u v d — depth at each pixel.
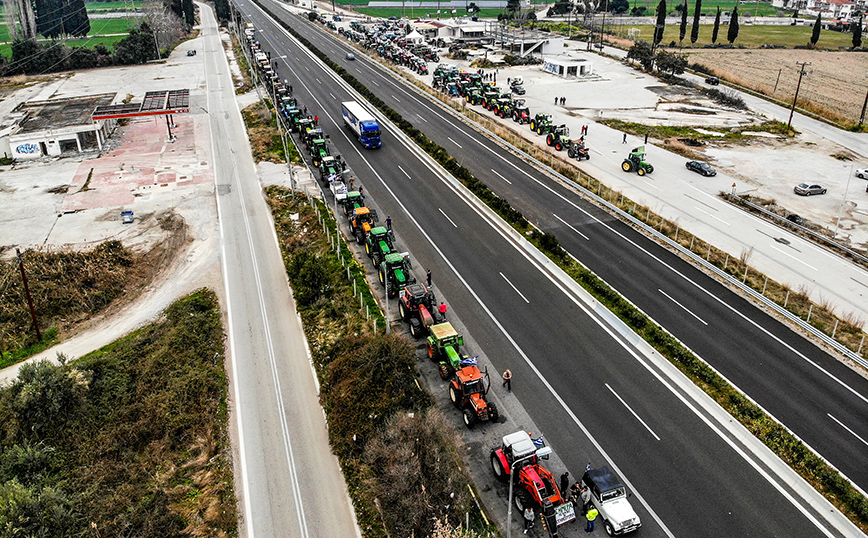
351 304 46.38
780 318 44.66
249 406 36.88
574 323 44.12
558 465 31.67
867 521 28.31
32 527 27.34
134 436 33.69
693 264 52.25
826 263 52.72
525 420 34.84
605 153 80.12
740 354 40.53
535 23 198.88
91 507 29.27
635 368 39.31
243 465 32.53
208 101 108.25
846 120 96.00
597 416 35.12
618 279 49.69
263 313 46.72
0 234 58.78
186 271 52.91
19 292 47.94
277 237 58.88
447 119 94.88
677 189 68.38
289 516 29.44
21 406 34.28
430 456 30.61
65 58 137.75
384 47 146.62
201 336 42.91
